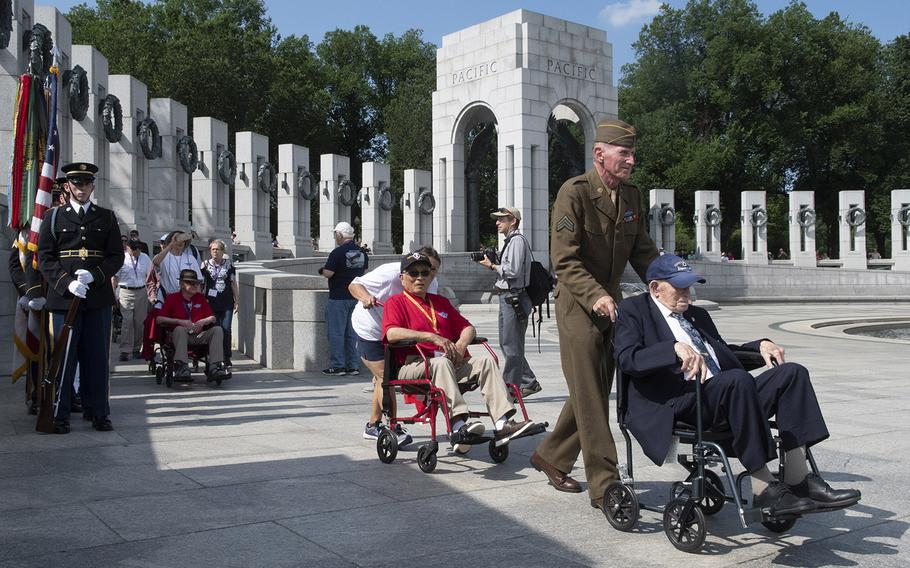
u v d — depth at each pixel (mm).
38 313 7949
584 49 40719
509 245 8656
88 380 7664
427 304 6664
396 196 63219
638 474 6152
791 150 63531
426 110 63219
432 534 4641
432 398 6137
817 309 36844
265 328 12547
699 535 4344
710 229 47281
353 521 4848
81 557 4152
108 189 23703
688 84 65250
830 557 4348
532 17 38938
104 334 7504
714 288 43625
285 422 7980
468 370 6375
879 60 65500
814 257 46781
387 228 39000
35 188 8844
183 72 51688
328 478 5855
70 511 4945
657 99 68188
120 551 4250
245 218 32688
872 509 5230
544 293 8719
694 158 60875
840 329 23953
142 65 52438
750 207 46562
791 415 4406
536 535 4664
